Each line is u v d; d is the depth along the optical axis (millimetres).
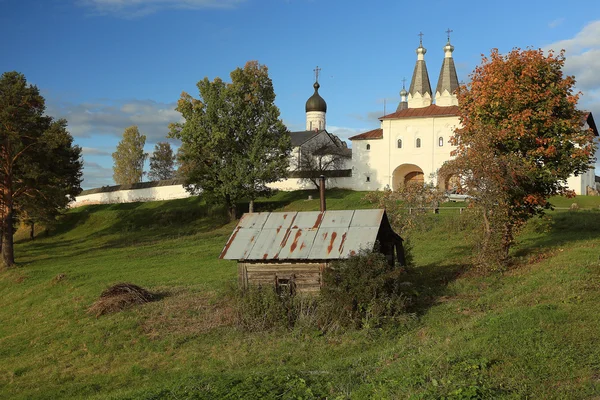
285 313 18344
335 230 20281
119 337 20000
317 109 87688
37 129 42406
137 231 59812
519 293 17375
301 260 19844
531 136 23250
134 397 11953
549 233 31281
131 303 23812
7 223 42281
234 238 21266
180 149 74250
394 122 64625
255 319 18469
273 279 20391
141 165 90250
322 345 15930
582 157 23078
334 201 59406
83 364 18109
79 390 15469
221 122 54031
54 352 19812
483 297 18484
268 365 14719
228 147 54781
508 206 22203
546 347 11039
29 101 42125
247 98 54844
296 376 11672
